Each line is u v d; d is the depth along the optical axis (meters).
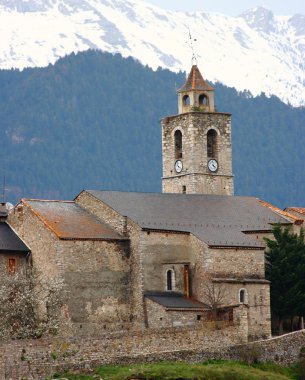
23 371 184.00
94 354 192.12
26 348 186.00
